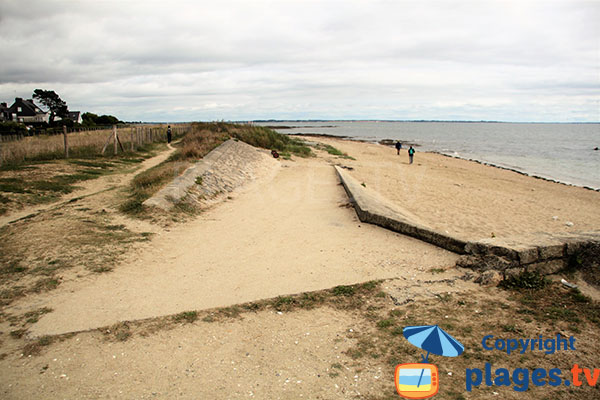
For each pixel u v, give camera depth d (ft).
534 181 78.33
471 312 15.93
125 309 16.35
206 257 23.03
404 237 26.23
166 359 13.12
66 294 17.40
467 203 48.60
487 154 148.87
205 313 16.16
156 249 23.73
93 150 70.23
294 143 109.60
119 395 11.37
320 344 14.01
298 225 30.40
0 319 15.31
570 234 21.85
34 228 25.62
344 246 24.81
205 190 39.45
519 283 18.13
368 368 12.53
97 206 31.91
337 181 53.67
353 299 17.35
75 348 13.60
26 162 53.93
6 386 11.68
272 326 15.29
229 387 11.73
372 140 223.30
